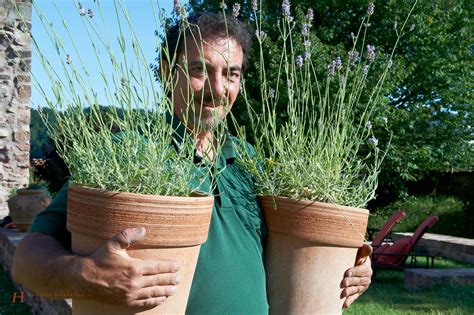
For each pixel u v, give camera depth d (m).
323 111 2.18
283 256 1.96
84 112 1.73
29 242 1.64
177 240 1.56
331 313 1.96
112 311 1.56
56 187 16.12
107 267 1.46
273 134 2.12
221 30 2.01
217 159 1.83
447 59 15.41
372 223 15.95
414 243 8.25
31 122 11.92
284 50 2.25
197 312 1.78
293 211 1.91
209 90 1.98
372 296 6.74
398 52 14.88
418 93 16.47
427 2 14.13
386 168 15.57
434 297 6.54
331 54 9.95
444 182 17.02
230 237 1.89
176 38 2.04
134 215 1.52
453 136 16.70
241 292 1.84
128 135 1.65
